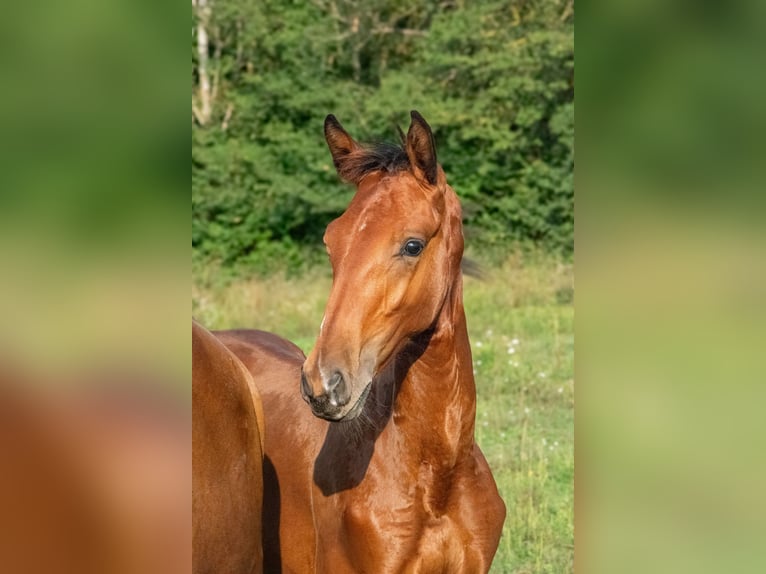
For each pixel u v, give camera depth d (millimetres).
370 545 2785
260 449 3045
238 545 2816
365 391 2459
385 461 2805
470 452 2834
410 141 2613
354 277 2477
